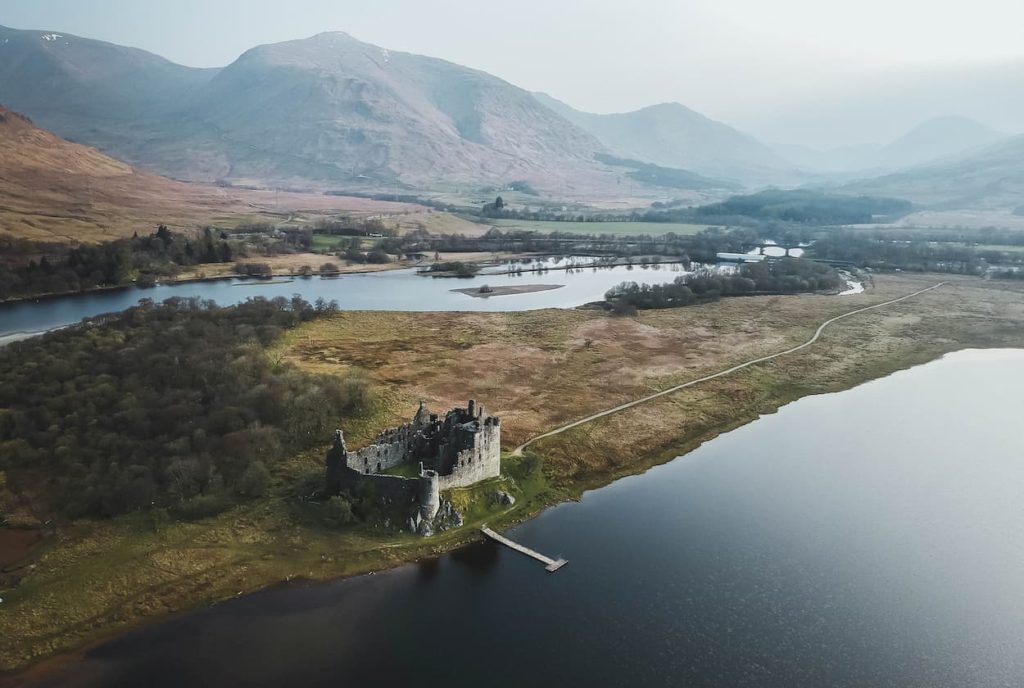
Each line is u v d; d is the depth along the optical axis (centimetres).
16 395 15200
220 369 16812
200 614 9538
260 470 12838
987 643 9094
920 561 11156
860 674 8469
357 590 10144
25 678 8244
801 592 10225
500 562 10938
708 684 8238
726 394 19975
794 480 14362
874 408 19438
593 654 8744
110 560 10600
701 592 10169
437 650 8788
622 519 12519
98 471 12700
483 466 12988
